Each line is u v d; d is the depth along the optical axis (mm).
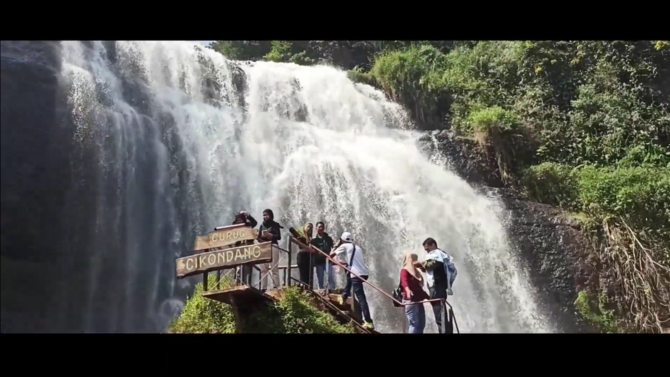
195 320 14758
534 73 31094
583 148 29125
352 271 14680
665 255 25516
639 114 29906
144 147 22172
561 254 25469
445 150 28250
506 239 25719
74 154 20484
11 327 17797
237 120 25266
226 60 26969
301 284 14812
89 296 19438
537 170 27562
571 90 30875
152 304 20531
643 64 31172
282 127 26203
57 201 19656
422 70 30516
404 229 25500
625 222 25922
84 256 19688
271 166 24984
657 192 26422
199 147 23719
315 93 28484
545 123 29594
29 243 18766
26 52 20797
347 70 33094
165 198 22062
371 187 25891
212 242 14328
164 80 24719
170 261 21406
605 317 24438
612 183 26656
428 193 26625
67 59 21859
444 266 13820
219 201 23219
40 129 20062
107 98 22156
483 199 26891
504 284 24969
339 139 27266
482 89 30562
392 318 23281
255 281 19781
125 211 20953
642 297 24906
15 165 19188
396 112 29984
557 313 24469
